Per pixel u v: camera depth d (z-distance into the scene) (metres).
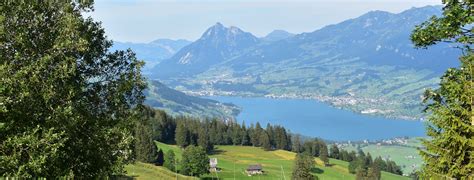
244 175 152.88
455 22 15.71
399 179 183.38
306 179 112.44
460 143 15.70
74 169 20.02
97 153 20.64
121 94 21.00
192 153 128.12
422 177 16.81
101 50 21.36
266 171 163.00
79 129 19.62
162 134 191.38
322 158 195.62
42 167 17.11
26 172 16.52
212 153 197.00
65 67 17.70
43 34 18.47
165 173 109.94
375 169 165.12
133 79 21.56
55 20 19.00
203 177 138.38
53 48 17.83
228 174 152.00
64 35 18.44
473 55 15.93
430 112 16.61
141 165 109.50
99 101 21.03
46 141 16.89
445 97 16.69
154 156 127.62
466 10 15.25
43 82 17.64
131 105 22.30
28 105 17.53
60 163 18.72
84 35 19.52
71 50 18.45
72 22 18.47
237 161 182.75
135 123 22.55
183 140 179.25
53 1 18.97
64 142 18.52
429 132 16.52
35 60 18.03
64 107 18.28
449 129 15.91
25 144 16.88
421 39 16.69
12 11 17.70
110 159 21.52
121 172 22.52
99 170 21.00
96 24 21.14
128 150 22.19
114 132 21.22
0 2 17.61
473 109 15.62
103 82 21.22
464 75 16.12
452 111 16.08
